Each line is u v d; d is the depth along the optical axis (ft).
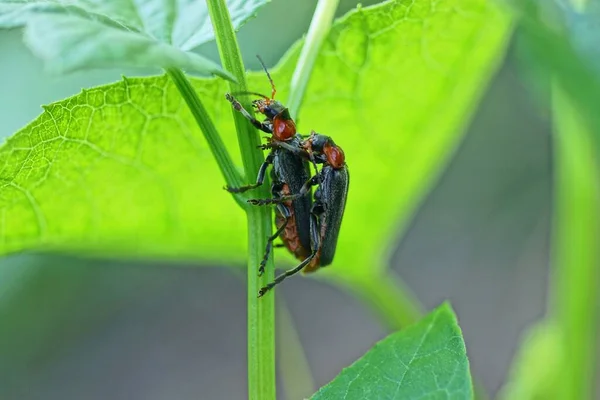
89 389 0.97
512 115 0.96
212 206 0.62
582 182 0.61
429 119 0.62
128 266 0.99
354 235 0.64
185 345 1.03
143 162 0.59
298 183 0.58
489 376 1.02
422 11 0.58
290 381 0.65
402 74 0.60
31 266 0.89
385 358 0.52
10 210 0.58
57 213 0.59
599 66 0.57
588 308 0.61
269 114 0.56
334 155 0.59
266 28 0.73
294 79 0.54
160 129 0.57
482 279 1.05
